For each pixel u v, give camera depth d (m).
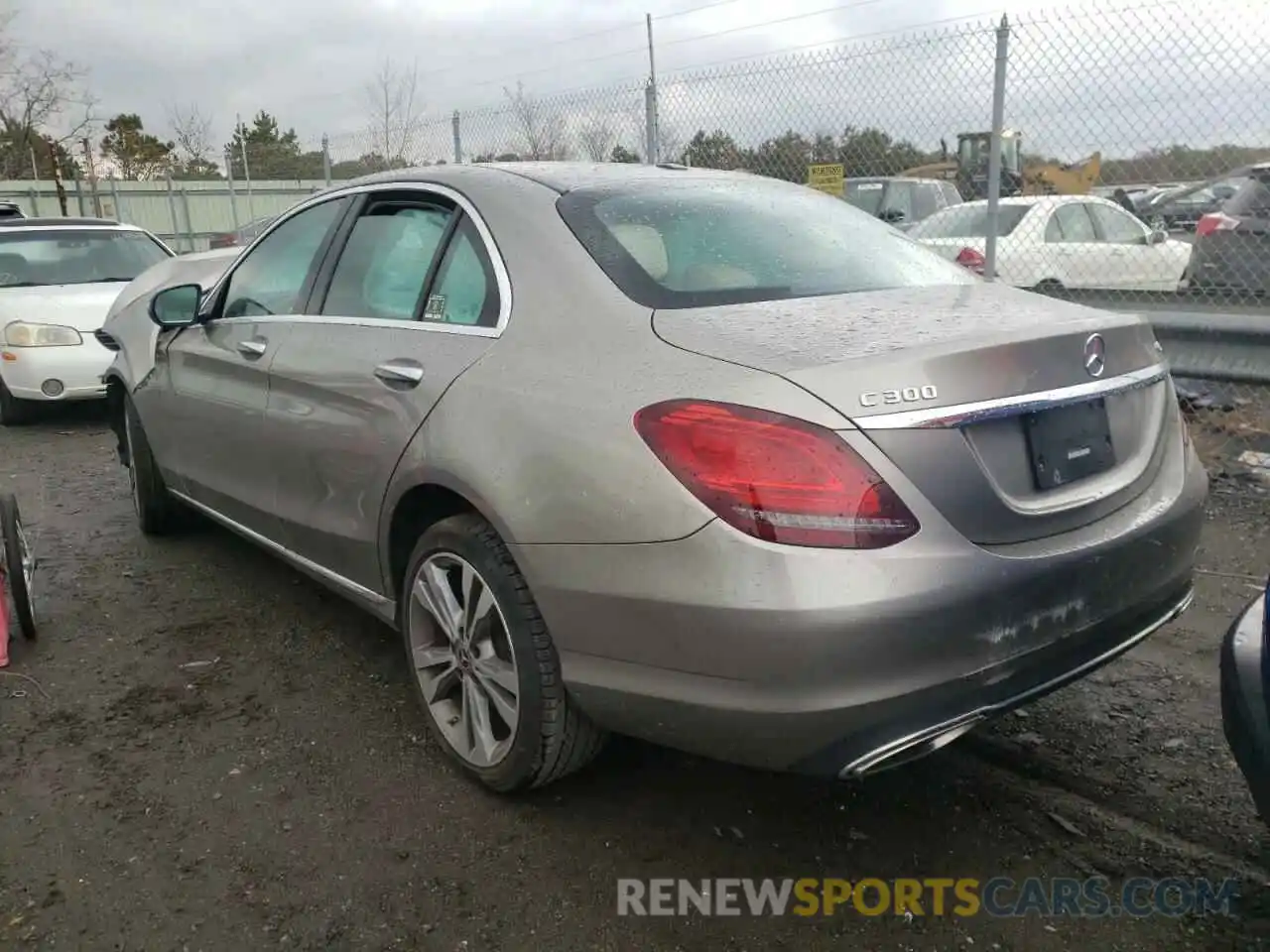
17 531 4.08
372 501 3.24
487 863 2.75
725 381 2.34
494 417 2.74
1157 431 2.86
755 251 3.08
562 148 9.54
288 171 16.58
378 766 3.23
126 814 2.99
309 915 2.56
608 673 2.50
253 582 4.85
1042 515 2.42
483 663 2.92
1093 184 6.80
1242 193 7.07
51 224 9.77
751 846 2.81
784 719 2.22
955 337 2.44
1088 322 2.67
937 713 2.26
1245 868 2.68
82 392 8.54
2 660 3.95
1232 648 2.45
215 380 4.26
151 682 3.84
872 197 9.55
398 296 3.38
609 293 2.76
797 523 2.19
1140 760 3.18
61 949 2.45
